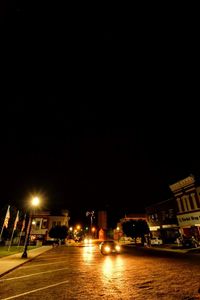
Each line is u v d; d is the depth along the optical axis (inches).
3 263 630.5
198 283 336.5
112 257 831.7
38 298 279.9
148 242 1499.8
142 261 656.4
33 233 2313.0
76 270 524.4
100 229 4028.1
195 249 1000.2
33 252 1087.6
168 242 1599.4
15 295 298.2
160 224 1840.6
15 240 1841.8
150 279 381.4
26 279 419.2
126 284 345.7
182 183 1507.1
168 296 271.1
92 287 332.8
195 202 1385.3
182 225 1519.4
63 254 1029.8
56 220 2566.4
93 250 1322.6
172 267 513.7
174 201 1632.6
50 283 375.2
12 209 1145.4
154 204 1967.3
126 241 2363.4
